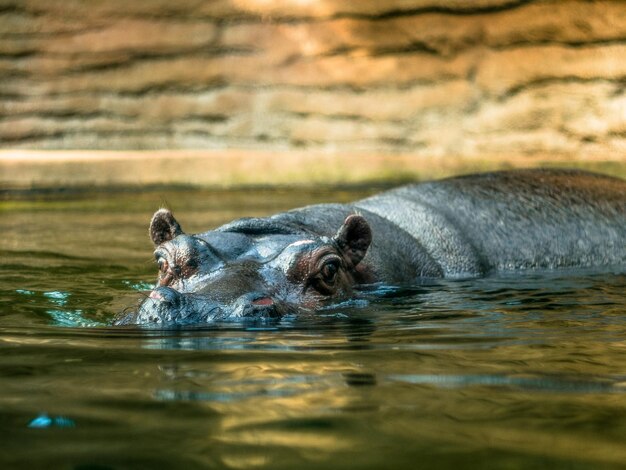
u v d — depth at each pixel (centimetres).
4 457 367
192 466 355
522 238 1160
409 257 1030
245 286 748
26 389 479
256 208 1670
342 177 2206
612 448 375
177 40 2477
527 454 367
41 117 2466
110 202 1855
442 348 596
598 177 1357
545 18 2317
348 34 2417
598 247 1188
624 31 2273
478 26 2362
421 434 395
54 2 2453
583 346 607
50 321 716
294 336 639
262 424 410
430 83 2392
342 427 405
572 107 2312
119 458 364
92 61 2473
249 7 2462
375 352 580
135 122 2483
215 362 543
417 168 2211
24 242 1296
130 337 630
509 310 787
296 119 2444
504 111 2355
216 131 2475
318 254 809
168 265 795
